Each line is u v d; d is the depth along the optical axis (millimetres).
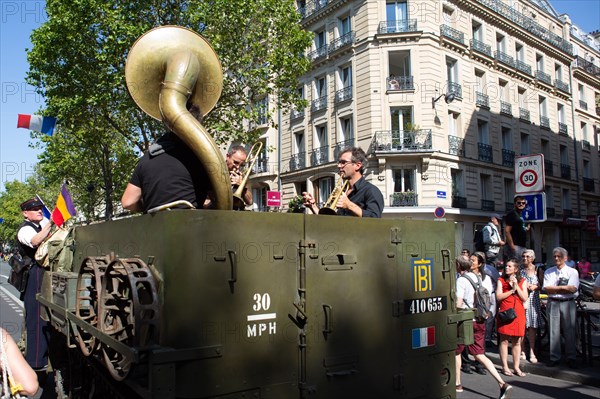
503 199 30172
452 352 3615
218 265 2602
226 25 18516
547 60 36375
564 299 8023
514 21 32125
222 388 2562
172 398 2379
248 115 19469
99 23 17734
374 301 3172
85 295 3752
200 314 2539
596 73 42562
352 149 4629
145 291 2664
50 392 5934
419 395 3379
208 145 3250
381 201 4461
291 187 31609
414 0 26078
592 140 42125
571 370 7652
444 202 25703
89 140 21672
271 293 2754
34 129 14430
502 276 7957
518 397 6633
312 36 20344
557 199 36219
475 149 28297
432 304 3510
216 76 3896
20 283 6402
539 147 34344
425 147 25234
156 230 2627
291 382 2795
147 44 3711
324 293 2939
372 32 26188
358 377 3059
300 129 30938
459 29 28141
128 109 18953
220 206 3340
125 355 2438
